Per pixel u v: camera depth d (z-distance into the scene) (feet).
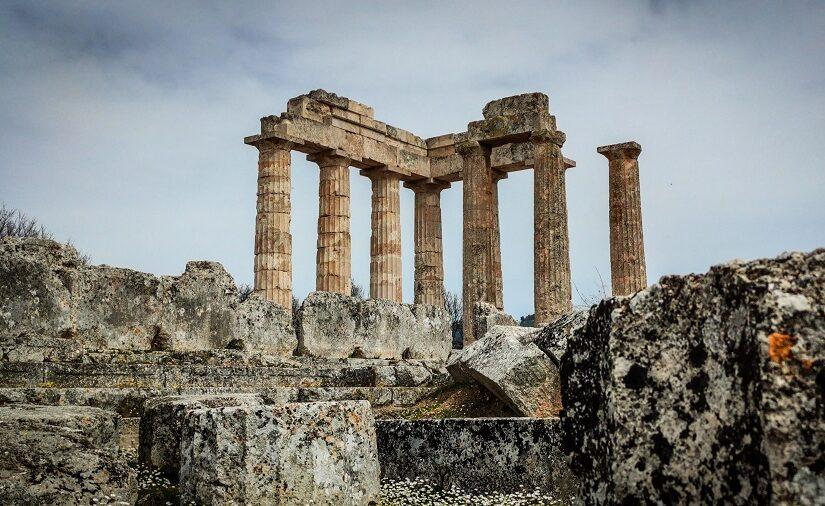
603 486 14.52
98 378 47.21
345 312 66.69
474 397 48.75
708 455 13.33
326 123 116.57
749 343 12.64
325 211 118.21
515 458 33.22
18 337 46.37
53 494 26.63
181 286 55.21
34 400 42.80
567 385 16.22
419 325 73.82
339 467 30.04
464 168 110.11
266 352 60.39
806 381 11.97
